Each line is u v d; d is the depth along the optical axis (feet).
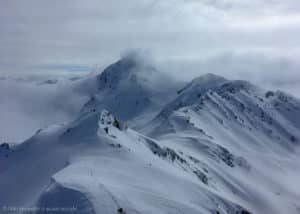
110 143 362.94
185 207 232.12
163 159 402.52
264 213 437.17
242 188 489.26
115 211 190.60
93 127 414.21
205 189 302.04
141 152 374.84
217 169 520.42
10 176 388.16
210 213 257.14
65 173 248.93
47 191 215.31
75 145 385.70
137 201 212.02
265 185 569.23
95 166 282.97
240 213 290.76
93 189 208.33
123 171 282.15
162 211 213.05
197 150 578.25
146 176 286.87
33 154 459.32
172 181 295.28
